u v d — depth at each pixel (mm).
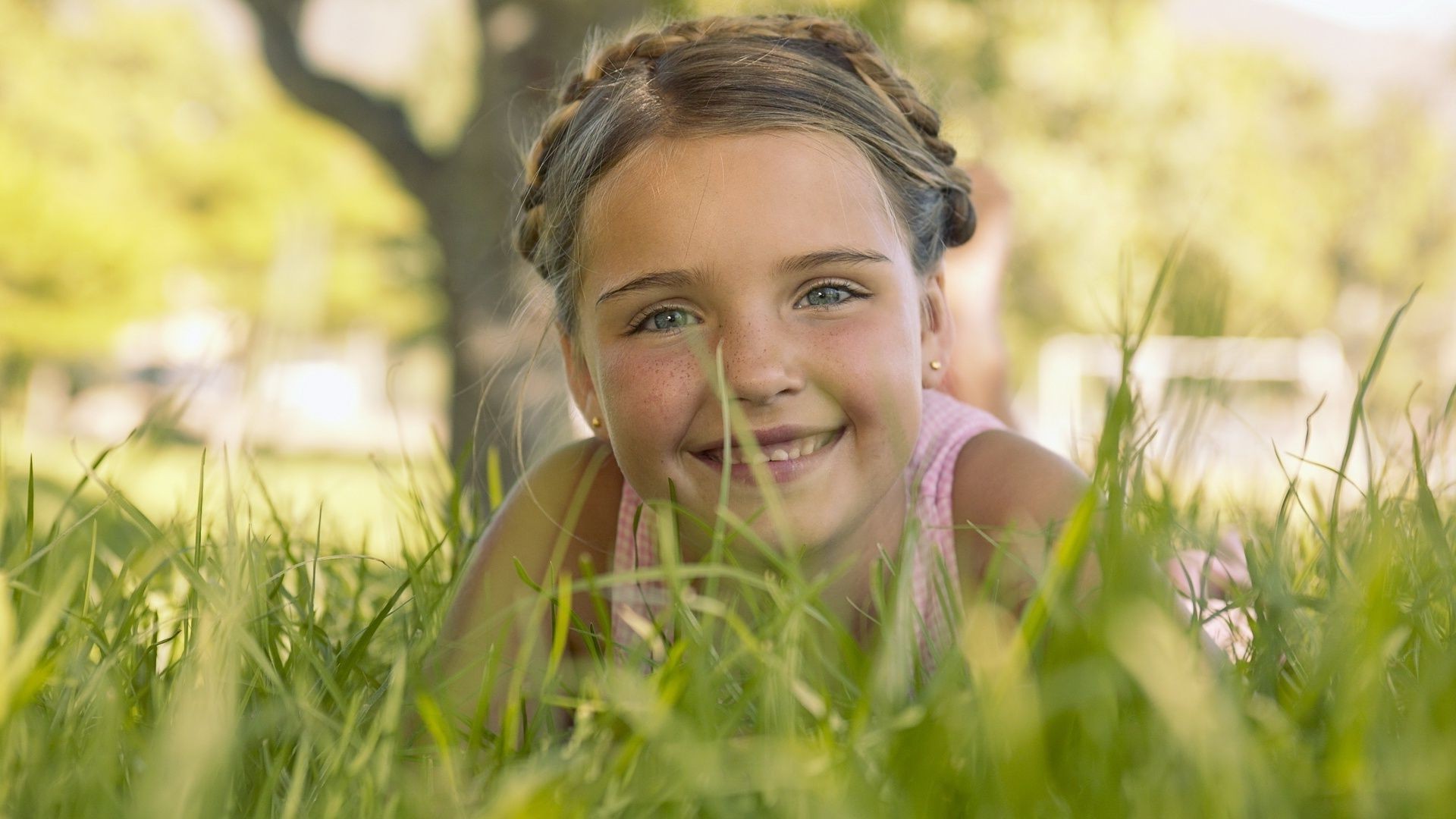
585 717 954
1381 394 1749
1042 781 771
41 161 16891
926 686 1023
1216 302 1520
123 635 1175
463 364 7793
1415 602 1062
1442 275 19844
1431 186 20359
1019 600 1430
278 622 1283
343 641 1463
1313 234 19328
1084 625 862
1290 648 1016
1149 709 830
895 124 1760
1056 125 15469
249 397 1150
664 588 1611
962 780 788
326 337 22578
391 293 21047
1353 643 903
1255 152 18359
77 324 15539
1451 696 836
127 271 16125
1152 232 16281
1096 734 802
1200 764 720
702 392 1501
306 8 9289
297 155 19469
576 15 7664
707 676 967
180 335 17328
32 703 1032
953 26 9898
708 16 1951
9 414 2094
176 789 738
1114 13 15836
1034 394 15477
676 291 1528
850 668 1008
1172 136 16438
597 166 1609
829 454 1533
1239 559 1860
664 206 1538
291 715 967
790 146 1575
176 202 18812
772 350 1495
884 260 1591
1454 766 731
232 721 835
